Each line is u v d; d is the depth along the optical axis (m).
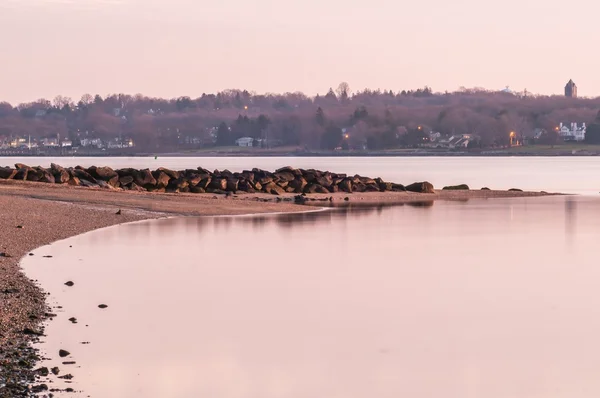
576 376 62.31
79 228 153.00
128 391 57.31
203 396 57.22
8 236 132.75
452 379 61.56
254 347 69.69
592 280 104.06
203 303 87.19
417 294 94.12
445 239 149.38
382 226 172.38
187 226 165.25
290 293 93.81
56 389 55.78
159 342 70.31
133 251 125.69
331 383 60.47
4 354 63.03
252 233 155.50
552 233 161.25
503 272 110.56
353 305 87.38
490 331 76.06
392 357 67.38
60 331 71.94
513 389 59.44
